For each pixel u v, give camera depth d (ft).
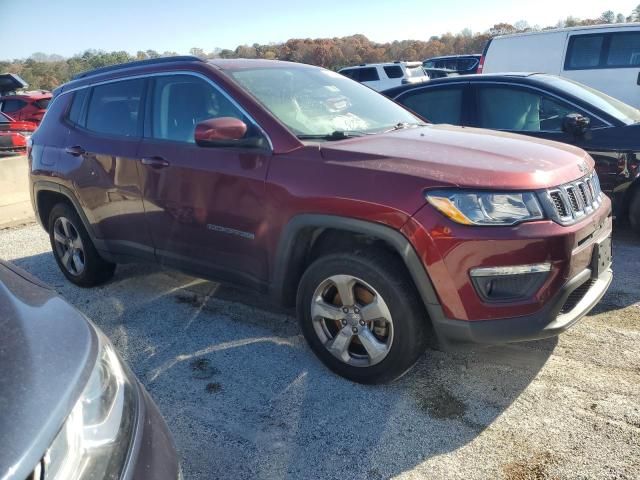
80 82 14.92
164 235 12.44
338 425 9.04
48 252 19.57
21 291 6.38
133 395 5.84
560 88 17.81
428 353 11.03
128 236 13.39
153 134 12.51
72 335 5.66
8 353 5.14
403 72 64.59
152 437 5.63
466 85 19.17
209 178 11.11
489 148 9.89
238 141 10.51
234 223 10.91
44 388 4.82
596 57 29.78
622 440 8.33
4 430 4.35
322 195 9.46
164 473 5.41
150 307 13.99
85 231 14.83
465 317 8.66
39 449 4.34
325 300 10.20
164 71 12.58
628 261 15.55
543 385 9.82
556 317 8.84
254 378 10.49
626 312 12.44
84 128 14.30
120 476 4.90
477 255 8.39
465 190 8.47
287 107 11.25
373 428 8.92
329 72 13.98
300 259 10.37
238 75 11.66
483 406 9.34
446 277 8.58
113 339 12.39
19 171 26.76
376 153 9.53
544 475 7.75
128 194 12.90
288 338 11.97
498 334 8.63
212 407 9.68
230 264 11.34
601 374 10.05
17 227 23.77
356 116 12.11
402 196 8.75
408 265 8.80
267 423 9.18
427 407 9.38
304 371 10.61
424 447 8.45
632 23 29.14
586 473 7.74
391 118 12.73
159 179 12.09
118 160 12.97
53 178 14.76
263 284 10.89
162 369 11.02
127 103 13.26
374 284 9.29
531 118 17.97
